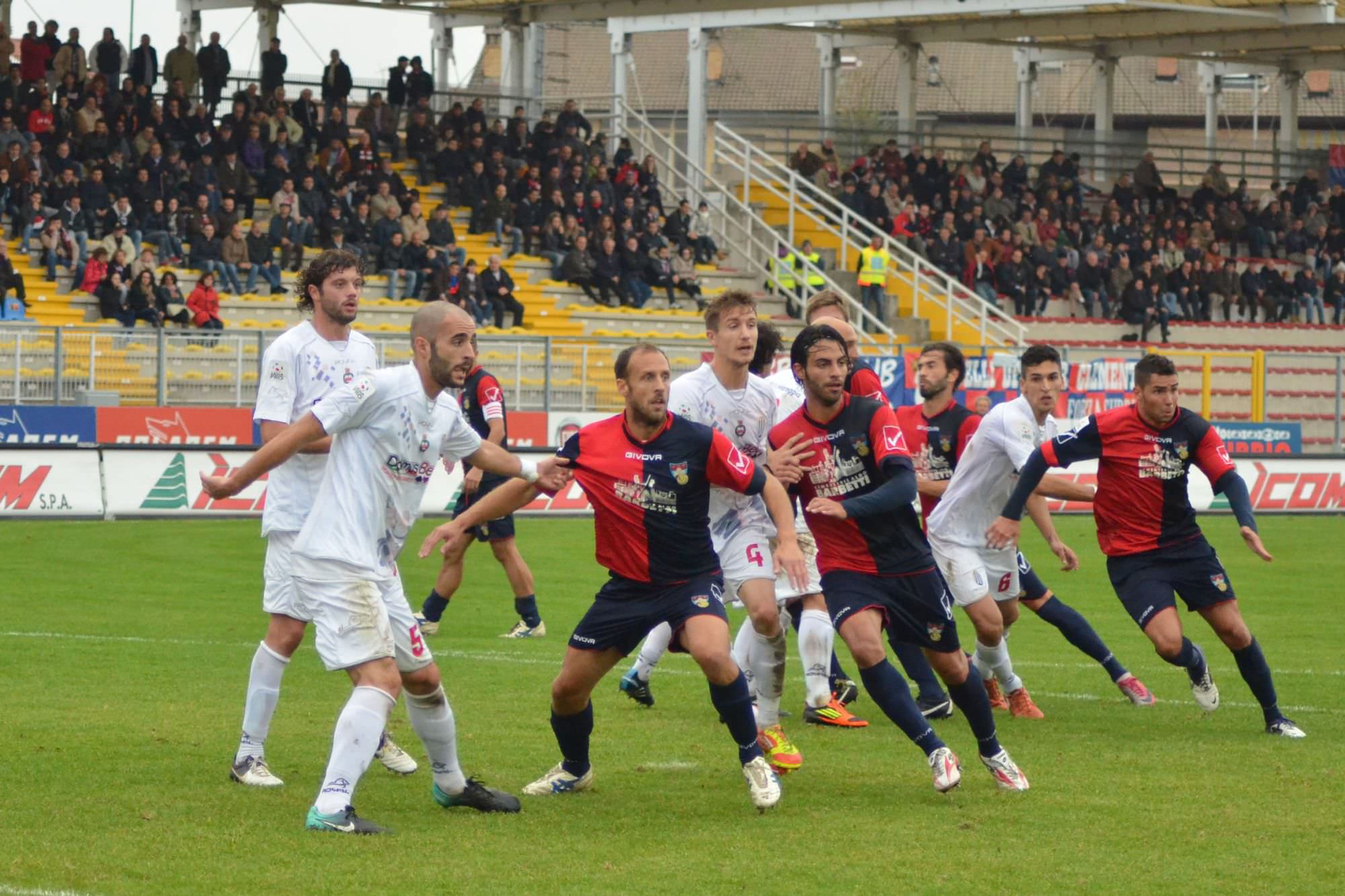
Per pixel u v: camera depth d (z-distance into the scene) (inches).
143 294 1567.4
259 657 464.4
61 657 696.4
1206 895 361.4
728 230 2231.8
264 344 1472.7
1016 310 2171.5
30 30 1845.5
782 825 424.2
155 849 387.2
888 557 466.6
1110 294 2287.2
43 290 1617.9
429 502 1395.2
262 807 433.7
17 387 1379.2
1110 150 2743.6
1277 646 802.2
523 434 1529.3
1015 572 615.2
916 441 613.9
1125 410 583.8
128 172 1721.2
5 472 1279.5
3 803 432.5
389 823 423.2
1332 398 1775.3
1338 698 653.3
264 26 2230.6
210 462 1349.7
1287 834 417.1
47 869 367.2
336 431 409.7
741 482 433.4
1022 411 583.5
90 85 1813.5
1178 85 4018.2
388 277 1802.4
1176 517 581.6
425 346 417.7
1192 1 1958.7
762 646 528.7
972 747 543.8
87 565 1040.2
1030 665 746.2
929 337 2055.9
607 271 1951.3
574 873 372.8
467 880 365.7
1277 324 2378.2
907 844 403.9
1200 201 2573.8
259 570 1038.4
